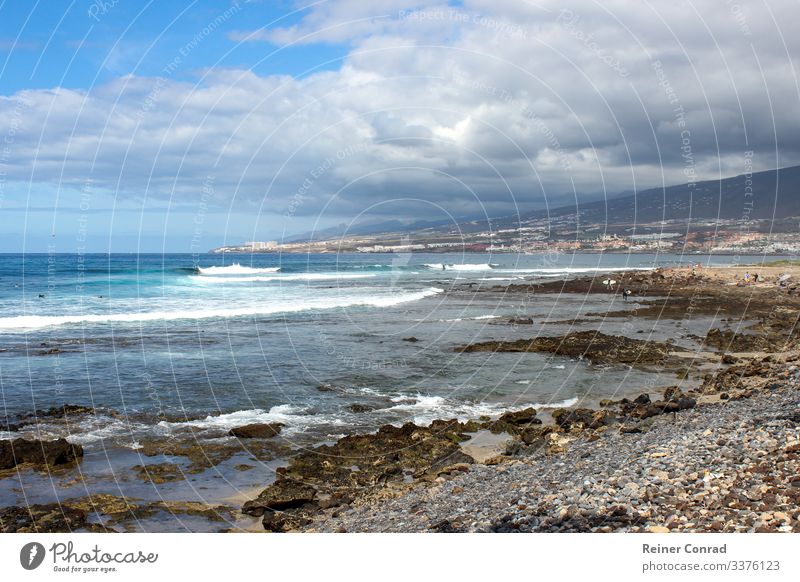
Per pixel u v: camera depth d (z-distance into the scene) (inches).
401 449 576.7
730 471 372.5
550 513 365.1
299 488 474.9
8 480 488.1
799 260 3371.1
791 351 1056.2
